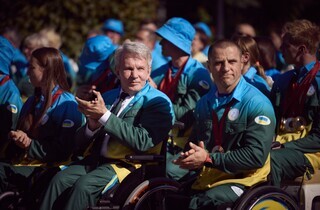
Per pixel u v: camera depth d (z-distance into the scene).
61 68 14.47
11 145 14.98
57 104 14.30
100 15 28.33
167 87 16.42
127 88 13.39
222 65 12.48
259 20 40.62
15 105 15.28
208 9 40.78
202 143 12.06
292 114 14.16
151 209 12.61
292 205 12.26
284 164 13.17
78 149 13.91
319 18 39.88
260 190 11.96
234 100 12.55
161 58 19.39
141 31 24.14
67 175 13.26
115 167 13.10
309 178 13.44
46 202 13.14
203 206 12.06
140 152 12.95
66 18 28.08
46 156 14.02
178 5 40.88
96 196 12.92
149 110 13.15
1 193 14.27
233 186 12.25
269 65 17.69
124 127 12.83
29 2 28.02
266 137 12.23
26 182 14.27
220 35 35.62
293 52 14.59
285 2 39.84
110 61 16.92
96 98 12.91
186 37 16.47
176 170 14.61
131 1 28.72
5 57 15.77
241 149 12.21
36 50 14.50
